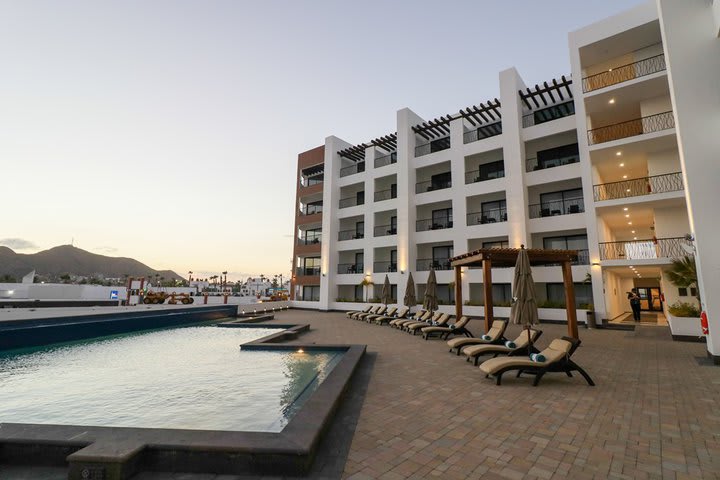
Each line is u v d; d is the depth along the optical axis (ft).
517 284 27.63
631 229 72.95
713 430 13.87
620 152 54.39
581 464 11.13
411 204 85.20
